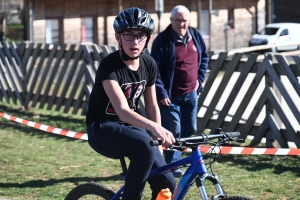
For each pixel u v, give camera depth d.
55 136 10.32
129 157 4.25
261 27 36.38
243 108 9.33
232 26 35.31
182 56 7.05
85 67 12.04
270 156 8.46
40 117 12.31
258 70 8.99
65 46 12.48
